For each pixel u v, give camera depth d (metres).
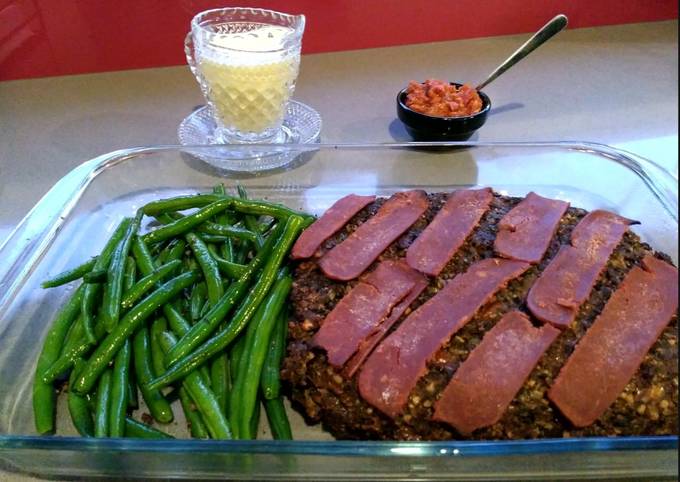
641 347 0.31
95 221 0.46
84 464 0.30
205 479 0.31
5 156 0.54
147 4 0.63
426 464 0.29
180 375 0.33
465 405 0.30
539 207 0.41
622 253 0.37
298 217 0.40
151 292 0.37
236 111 0.52
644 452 0.28
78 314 0.37
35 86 0.65
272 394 0.33
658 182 0.45
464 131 0.53
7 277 0.40
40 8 0.61
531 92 0.64
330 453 0.28
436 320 0.33
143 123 0.59
